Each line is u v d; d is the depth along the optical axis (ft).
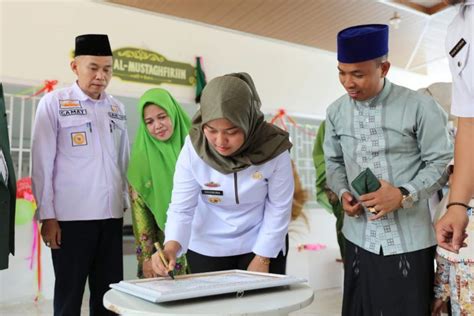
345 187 5.07
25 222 9.67
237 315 2.85
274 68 13.05
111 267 6.21
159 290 3.18
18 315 8.72
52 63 9.85
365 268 4.84
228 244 4.73
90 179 6.02
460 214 3.26
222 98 3.86
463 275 4.33
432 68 15.34
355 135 4.91
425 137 4.54
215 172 4.43
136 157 6.50
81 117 6.10
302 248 12.30
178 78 11.44
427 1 9.93
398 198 4.32
